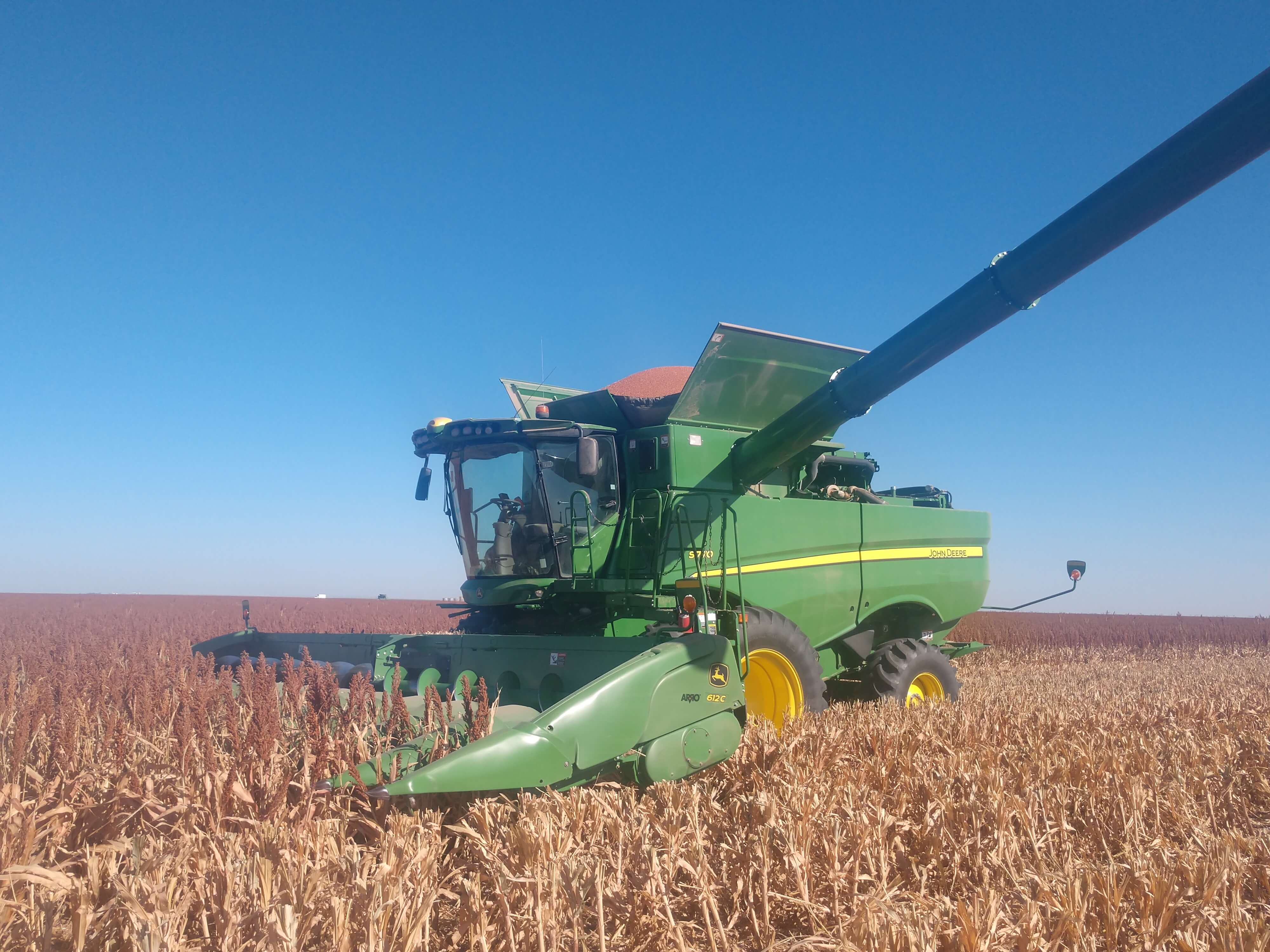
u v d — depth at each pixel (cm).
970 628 2506
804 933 418
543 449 785
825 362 878
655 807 510
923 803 553
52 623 2427
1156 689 1341
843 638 963
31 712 566
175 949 316
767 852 429
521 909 372
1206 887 422
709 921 384
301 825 432
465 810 500
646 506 802
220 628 2194
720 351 802
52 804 462
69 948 330
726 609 684
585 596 815
